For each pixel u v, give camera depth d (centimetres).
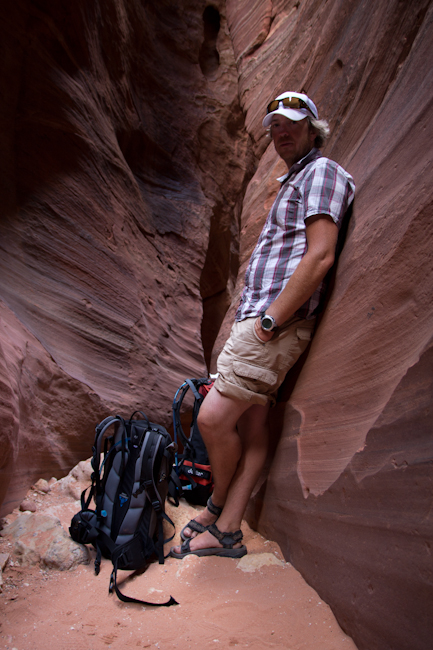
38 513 215
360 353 157
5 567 169
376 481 132
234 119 816
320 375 183
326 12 325
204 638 135
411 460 120
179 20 757
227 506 196
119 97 550
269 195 373
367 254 165
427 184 135
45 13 362
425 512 113
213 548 186
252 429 206
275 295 190
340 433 161
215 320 944
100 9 460
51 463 278
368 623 128
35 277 338
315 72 321
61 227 376
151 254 573
